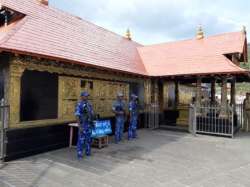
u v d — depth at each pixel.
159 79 15.30
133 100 11.27
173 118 17.53
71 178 5.83
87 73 10.29
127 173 6.26
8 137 7.18
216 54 13.55
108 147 9.28
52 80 8.70
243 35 14.15
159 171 6.46
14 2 9.70
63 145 9.12
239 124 15.27
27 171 6.29
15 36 7.89
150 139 11.04
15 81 7.41
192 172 6.41
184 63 14.04
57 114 8.90
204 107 12.77
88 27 13.89
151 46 17.48
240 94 31.64
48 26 10.30
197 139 11.20
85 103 7.85
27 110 7.77
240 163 7.31
